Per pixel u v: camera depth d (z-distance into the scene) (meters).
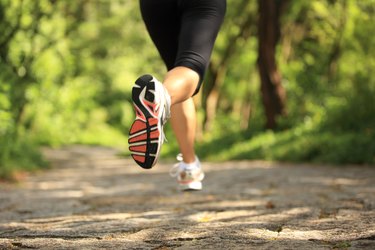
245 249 2.85
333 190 6.38
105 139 40.19
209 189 7.18
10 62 12.93
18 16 12.51
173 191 7.16
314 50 23.39
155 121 2.78
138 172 12.50
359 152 12.11
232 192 6.65
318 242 3.01
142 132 2.79
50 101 25.31
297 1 19.39
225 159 16.11
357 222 3.59
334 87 18.81
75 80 30.69
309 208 4.59
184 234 3.40
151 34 3.61
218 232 3.40
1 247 3.14
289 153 14.09
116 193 7.24
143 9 3.51
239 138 18.34
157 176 10.76
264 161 14.37
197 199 6.00
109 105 48.66
